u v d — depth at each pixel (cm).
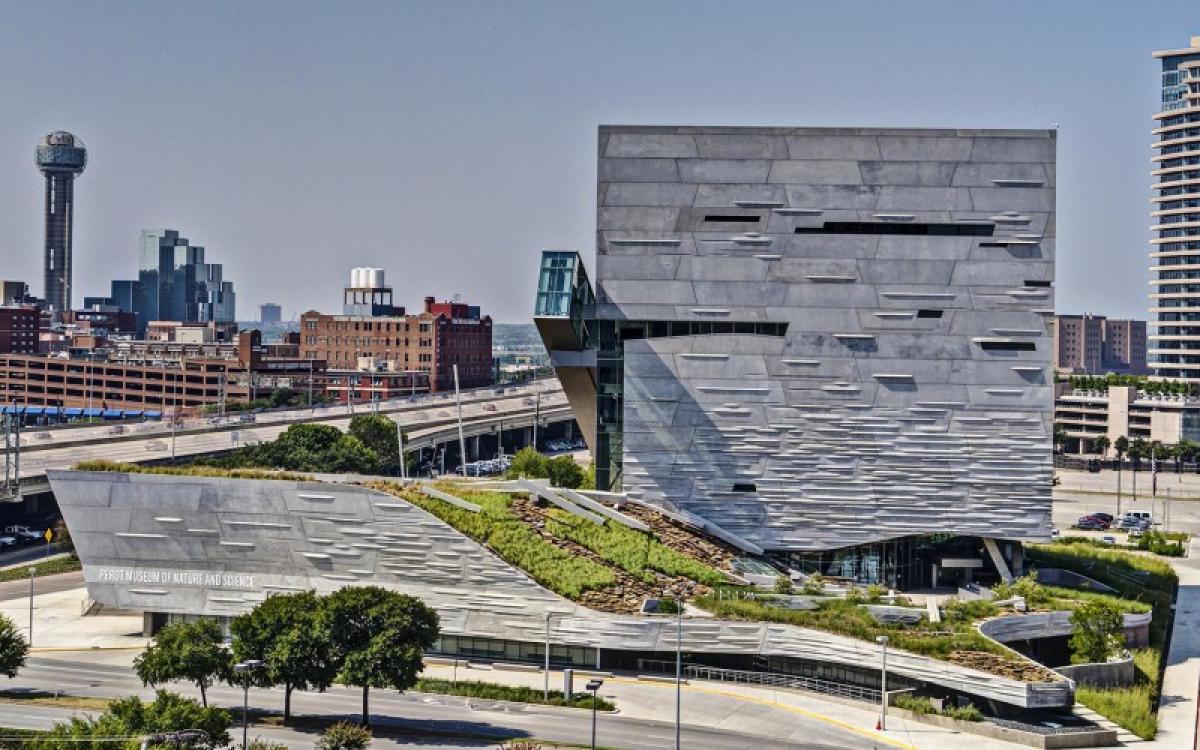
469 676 13812
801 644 13575
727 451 16250
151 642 14862
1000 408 16150
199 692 13050
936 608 14675
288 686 12012
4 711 12162
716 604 14150
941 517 16175
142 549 14988
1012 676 12544
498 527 14675
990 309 16100
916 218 16075
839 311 16175
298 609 12050
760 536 16288
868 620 13788
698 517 16262
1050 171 16000
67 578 18700
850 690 13238
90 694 12888
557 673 13975
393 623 11894
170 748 9325
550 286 16125
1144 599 17100
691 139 16225
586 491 16262
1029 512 16175
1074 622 14212
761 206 16188
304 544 14700
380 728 11969
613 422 16812
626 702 13038
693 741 11819
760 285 16225
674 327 16400
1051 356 16075
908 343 16138
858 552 16412
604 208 16312
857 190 16112
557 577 14288
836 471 16225
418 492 14962
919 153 16062
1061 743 11806
